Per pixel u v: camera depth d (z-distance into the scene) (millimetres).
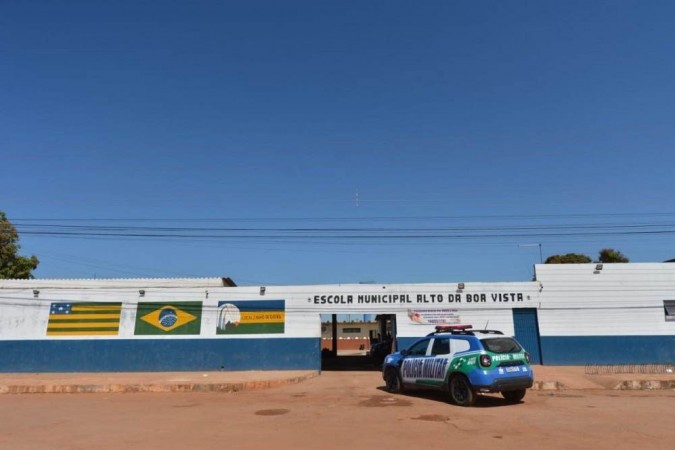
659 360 25141
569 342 25562
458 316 26312
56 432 10062
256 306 26906
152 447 8500
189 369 26344
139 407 13914
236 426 10469
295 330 26547
